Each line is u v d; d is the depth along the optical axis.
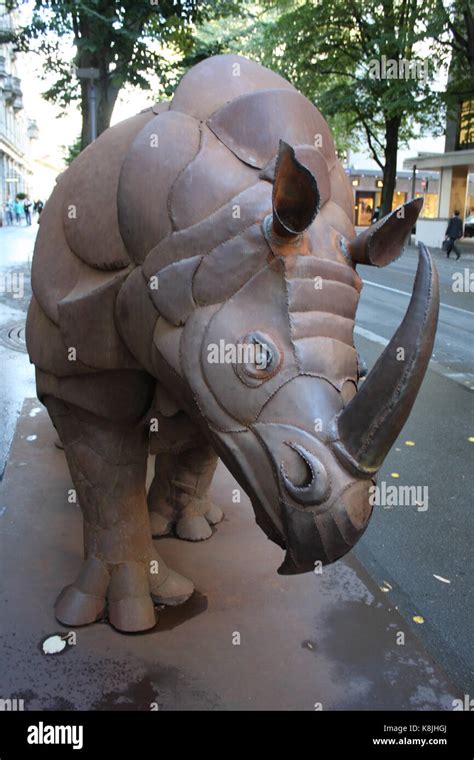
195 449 3.34
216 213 1.94
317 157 2.07
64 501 3.71
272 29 18.59
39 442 4.48
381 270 16.14
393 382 1.58
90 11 6.13
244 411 1.82
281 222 1.72
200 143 2.06
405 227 2.01
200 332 1.91
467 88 18.61
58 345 2.55
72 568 3.10
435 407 6.33
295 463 1.73
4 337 7.75
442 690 2.44
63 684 2.38
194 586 2.98
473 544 3.96
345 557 3.31
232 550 3.32
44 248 2.62
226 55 2.31
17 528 3.42
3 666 2.46
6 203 36.34
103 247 2.30
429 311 1.56
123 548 2.77
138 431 2.67
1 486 3.85
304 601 2.92
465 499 4.51
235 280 1.89
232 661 2.53
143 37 6.72
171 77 6.97
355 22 18.89
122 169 2.16
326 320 1.84
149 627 2.67
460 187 28.78
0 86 38.78
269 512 1.80
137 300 2.13
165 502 3.48
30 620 2.72
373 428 1.63
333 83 22.47
